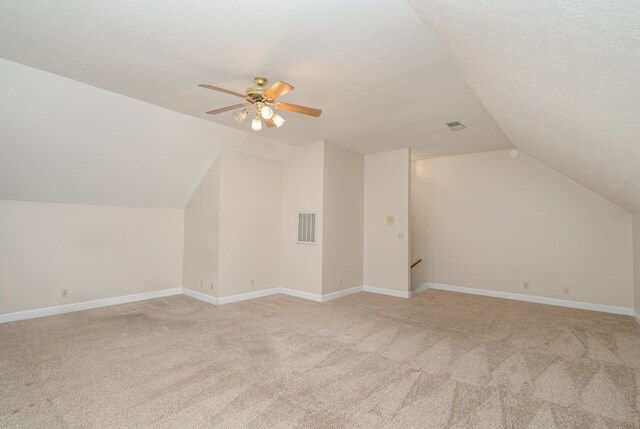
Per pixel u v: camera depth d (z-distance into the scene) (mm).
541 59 1613
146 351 3148
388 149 5832
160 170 4750
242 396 2363
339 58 2729
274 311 4621
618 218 4824
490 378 2682
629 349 3326
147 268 5238
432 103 3648
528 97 2344
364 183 6266
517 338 3627
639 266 4344
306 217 5504
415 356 3102
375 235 6066
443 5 1696
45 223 4250
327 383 2568
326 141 5352
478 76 2609
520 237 5578
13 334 3557
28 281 4125
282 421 2072
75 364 2846
